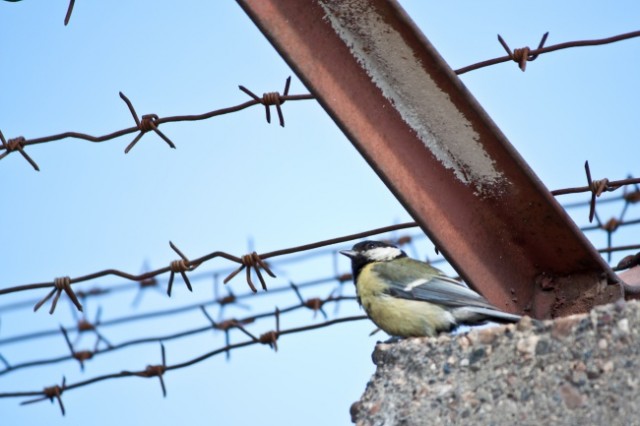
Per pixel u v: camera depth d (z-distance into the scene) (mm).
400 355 7262
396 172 8102
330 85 7906
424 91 7953
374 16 7727
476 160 8188
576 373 6609
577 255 8391
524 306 8547
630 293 8555
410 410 6953
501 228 8484
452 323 9297
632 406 6387
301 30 7852
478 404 6781
